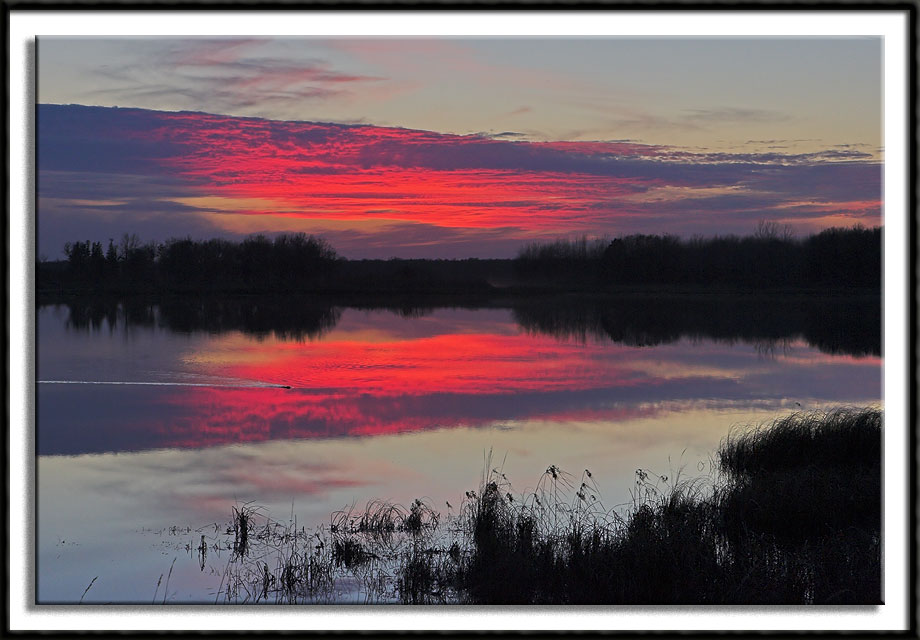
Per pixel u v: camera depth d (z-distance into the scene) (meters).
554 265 100.75
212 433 21.78
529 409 25.70
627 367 37.19
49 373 33.78
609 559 9.43
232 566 10.68
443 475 16.59
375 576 10.05
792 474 13.06
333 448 19.70
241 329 58.22
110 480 16.23
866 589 8.88
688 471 16.25
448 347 46.62
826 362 38.94
